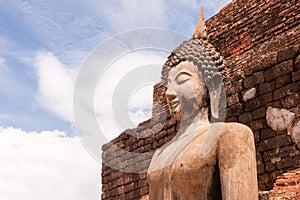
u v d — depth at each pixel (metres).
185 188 3.83
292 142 11.01
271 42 13.89
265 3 15.80
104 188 18.30
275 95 11.65
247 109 12.30
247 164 3.74
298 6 14.52
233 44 16.84
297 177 8.89
